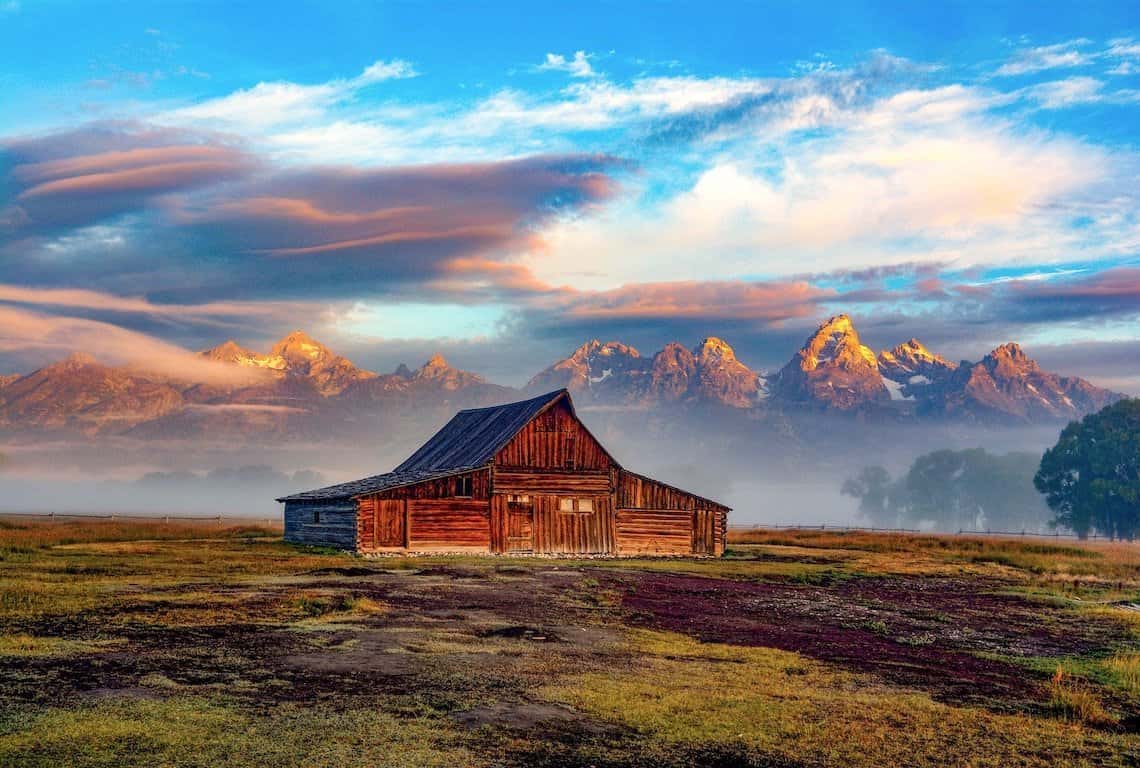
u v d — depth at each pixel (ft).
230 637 68.44
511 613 91.71
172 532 213.87
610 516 199.21
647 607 104.63
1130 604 133.59
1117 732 57.31
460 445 218.59
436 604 94.79
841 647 84.84
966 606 123.95
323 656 63.41
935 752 50.06
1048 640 95.96
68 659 58.08
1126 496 538.06
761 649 79.87
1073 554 236.63
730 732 51.19
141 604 81.05
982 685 70.03
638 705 55.36
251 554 151.74
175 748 42.04
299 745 43.62
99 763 39.68
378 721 48.26
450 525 184.14
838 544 255.50
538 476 193.77
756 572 160.35
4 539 159.02
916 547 247.29
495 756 44.24
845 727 53.67
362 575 122.72
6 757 39.65
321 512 193.16
